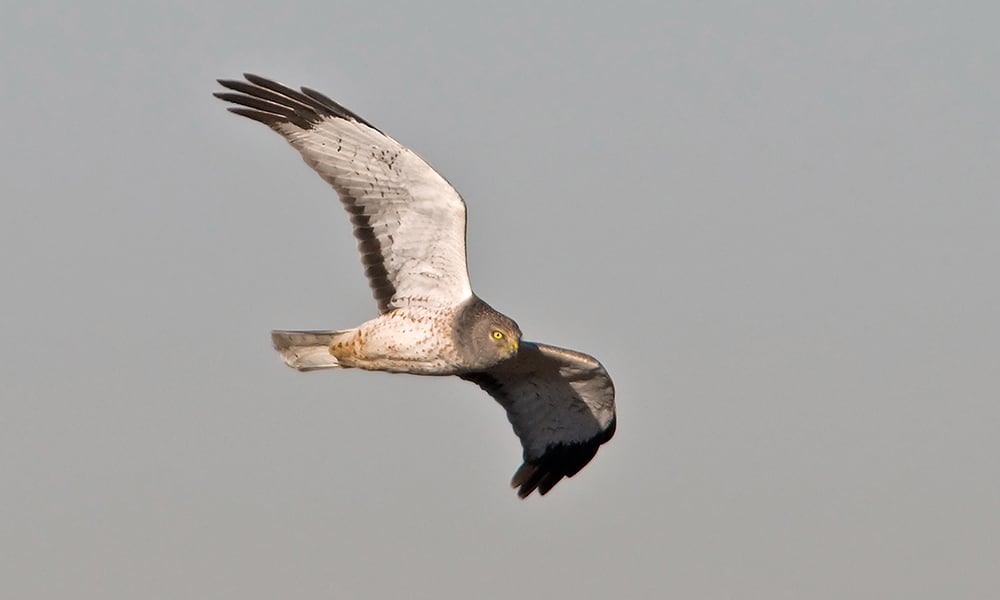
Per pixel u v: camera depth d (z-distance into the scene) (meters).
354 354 15.34
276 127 15.31
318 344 15.45
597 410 17.53
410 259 15.16
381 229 15.18
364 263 15.29
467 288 15.06
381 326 15.20
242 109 15.39
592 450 17.62
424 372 15.34
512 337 14.98
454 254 14.98
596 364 16.77
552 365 17.02
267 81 15.29
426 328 15.05
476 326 14.95
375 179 14.98
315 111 15.14
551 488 17.66
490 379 17.53
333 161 15.15
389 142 14.69
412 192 14.86
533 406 17.66
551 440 17.75
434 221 14.90
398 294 15.28
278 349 15.54
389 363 15.31
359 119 14.87
